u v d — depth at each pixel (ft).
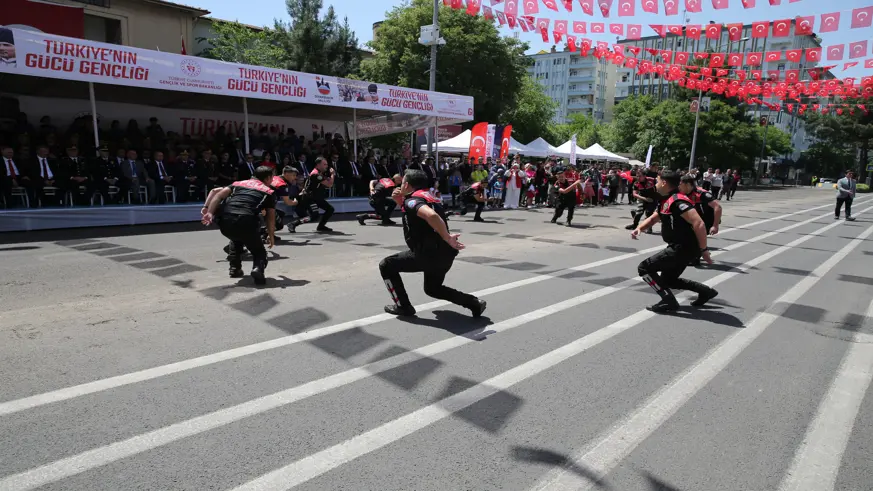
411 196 16.42
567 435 10.39
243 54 84.07
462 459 9.41
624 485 8.81
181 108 57.52
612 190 81.25
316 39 89.40
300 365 13.35
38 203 36.40
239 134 62.18
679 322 18.38
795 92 50.44
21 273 22.38
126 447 9.41
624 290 22.81
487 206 65.26
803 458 9.85
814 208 83.92
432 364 13.71
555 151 96.58
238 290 20.54
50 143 41.06
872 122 206.08
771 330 17.81
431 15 98.12
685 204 18.53
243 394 11.64
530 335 16.31
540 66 342.23
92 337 14.85
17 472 8.56
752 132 158.40
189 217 40.91
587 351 15.12
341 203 51.34
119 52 35.99
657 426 10.89
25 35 32.19
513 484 8.71
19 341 14.39
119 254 27.17
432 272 17.02
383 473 8.90
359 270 24.88
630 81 299.58
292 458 9.25
